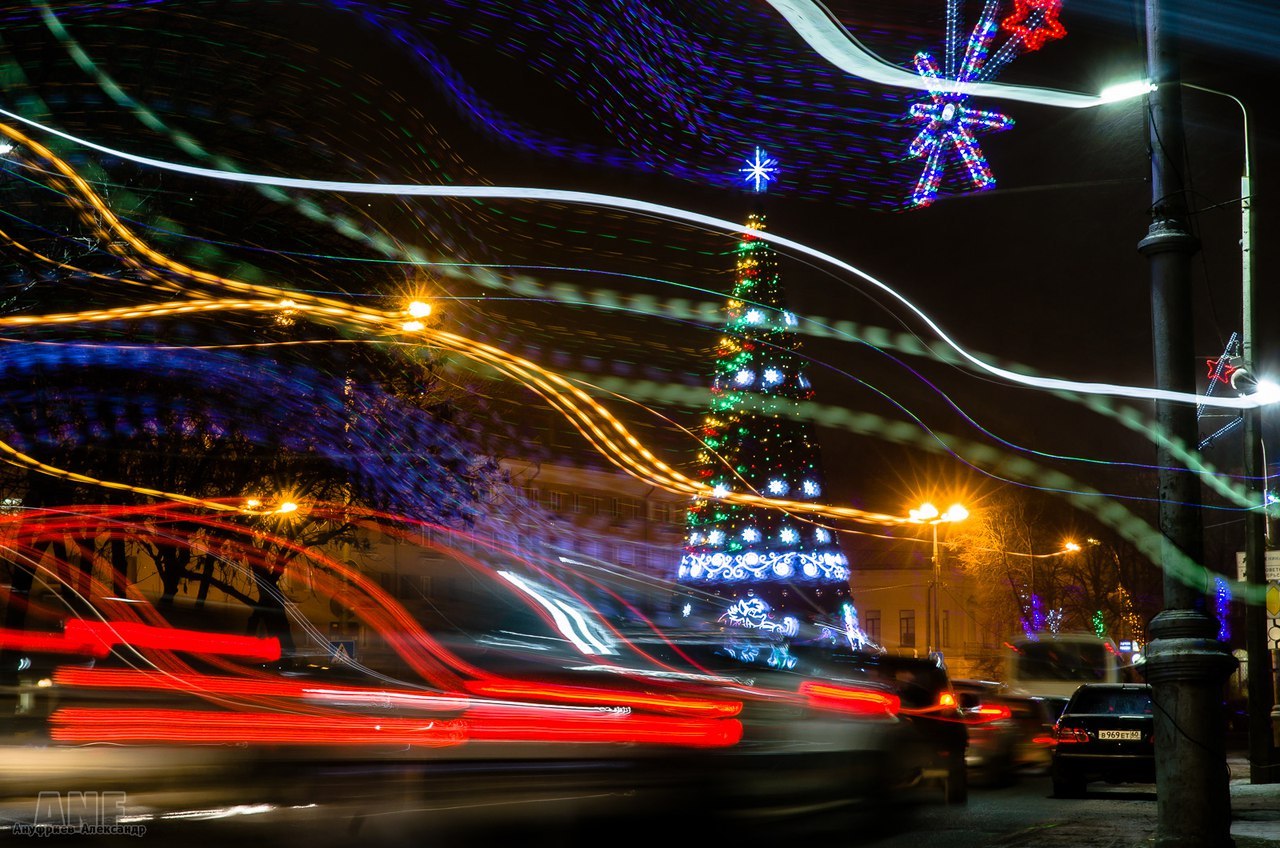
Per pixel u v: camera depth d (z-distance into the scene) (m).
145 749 9.38
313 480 27.70
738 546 42.84
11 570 24.23
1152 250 9.20
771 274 44.06
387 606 12.27
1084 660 30.89
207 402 24.61
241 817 9.33
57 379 22.94
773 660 12.52
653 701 10.62
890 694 13.04
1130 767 17.91
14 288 21.31
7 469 24.14
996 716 20.42
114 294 22.47
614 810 10.20
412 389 28.95
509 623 13.18
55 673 9.75
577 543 58.94
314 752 9.51
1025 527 58.44
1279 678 25.73
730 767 10.76
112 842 8.55
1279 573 21.72
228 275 23.14
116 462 25.02
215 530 28.20
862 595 80.44
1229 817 8.77
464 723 9.88
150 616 11.70
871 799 12.37
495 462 32.44
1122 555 55.44
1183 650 8.78
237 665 11.31
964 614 76.50
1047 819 14.21
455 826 9.66
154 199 22.00
